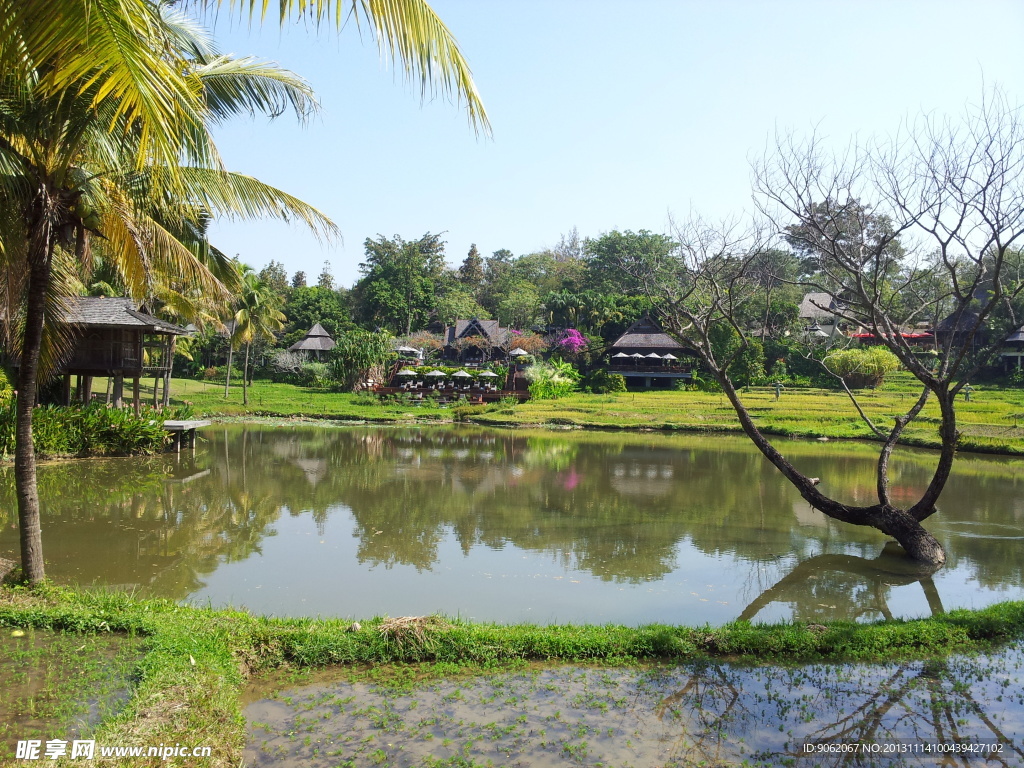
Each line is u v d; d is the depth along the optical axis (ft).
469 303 269.03
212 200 34.22
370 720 19.99
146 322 80.89
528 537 44.34
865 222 41.34
